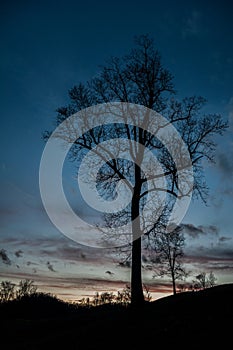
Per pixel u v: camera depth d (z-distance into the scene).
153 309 14.27
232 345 8.41
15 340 13.91
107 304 20.62
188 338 9.49
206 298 13.84
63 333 13.52
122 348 9.88
